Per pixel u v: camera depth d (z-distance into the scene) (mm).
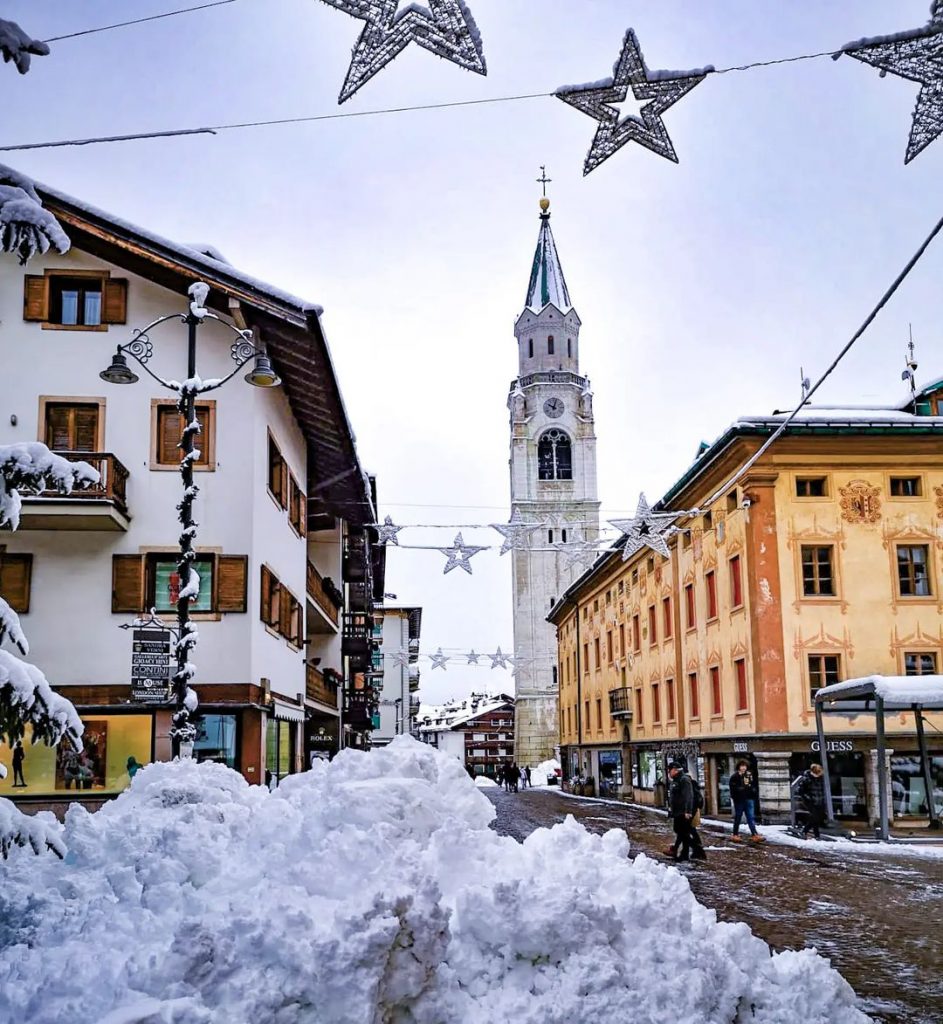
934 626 29703
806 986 5992
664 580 40062
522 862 6734
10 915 6348
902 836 23922
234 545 21766
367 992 4785
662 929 5953
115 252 22266
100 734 20703
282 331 22266
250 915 5168
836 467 30219
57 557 21422
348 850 5938
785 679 29094
